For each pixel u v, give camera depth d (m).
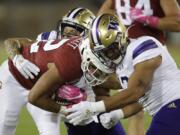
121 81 12.58
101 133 14.44
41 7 59.56
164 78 12.18
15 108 14.27
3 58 41.81
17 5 59.59
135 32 16.23
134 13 15.91
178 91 12.17
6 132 14.49
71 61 12.08
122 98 11.59
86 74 12.21
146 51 11.80
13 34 58.69
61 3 60.03
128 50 12.05
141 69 11.71
